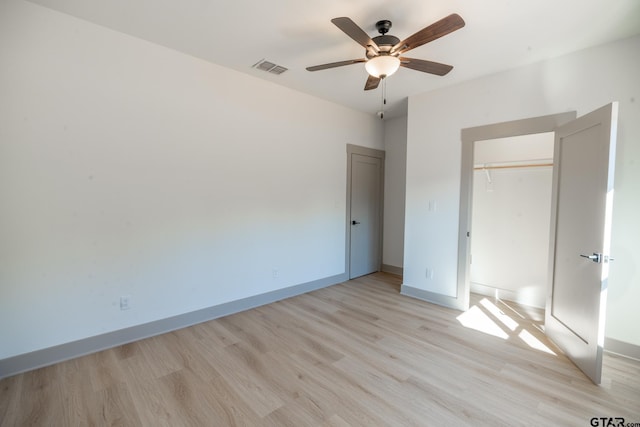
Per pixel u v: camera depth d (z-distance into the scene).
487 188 4.08
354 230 4.86
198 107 3.04
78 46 2.37
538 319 3.29
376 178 5.18
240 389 2.05
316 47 2.79
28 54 2.18
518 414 1.82
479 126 3.34
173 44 2.76
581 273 2.33
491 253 4.06
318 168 4.23
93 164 2.47
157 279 2.84
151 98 2.74
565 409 1.87
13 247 2.17
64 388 2.04
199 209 3.09
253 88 3.46
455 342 2.74
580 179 2.38
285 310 3.51
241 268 3.46
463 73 3.23
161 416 1.79
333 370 2.28
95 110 2.46
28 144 2.20
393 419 1.78
